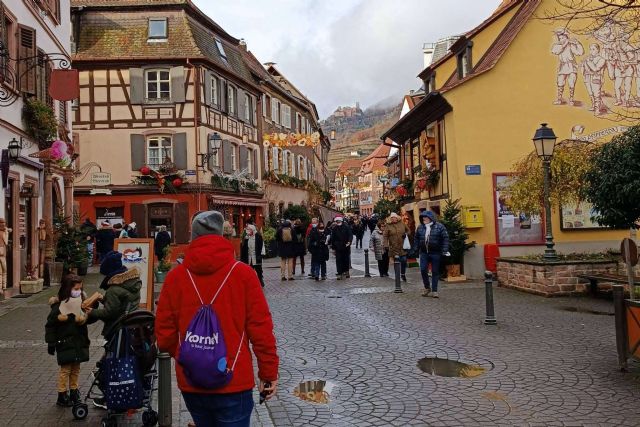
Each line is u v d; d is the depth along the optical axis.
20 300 13.80
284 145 32.78
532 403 6.20
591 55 18.72
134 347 5.52
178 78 29.19
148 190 28.81
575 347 8.62
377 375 7.42
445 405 6.21
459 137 18.12
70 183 21.06
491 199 18.05
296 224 20.23
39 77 17.61
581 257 15.02
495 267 17.70
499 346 8.79
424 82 25.56
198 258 3.66
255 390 6.93
